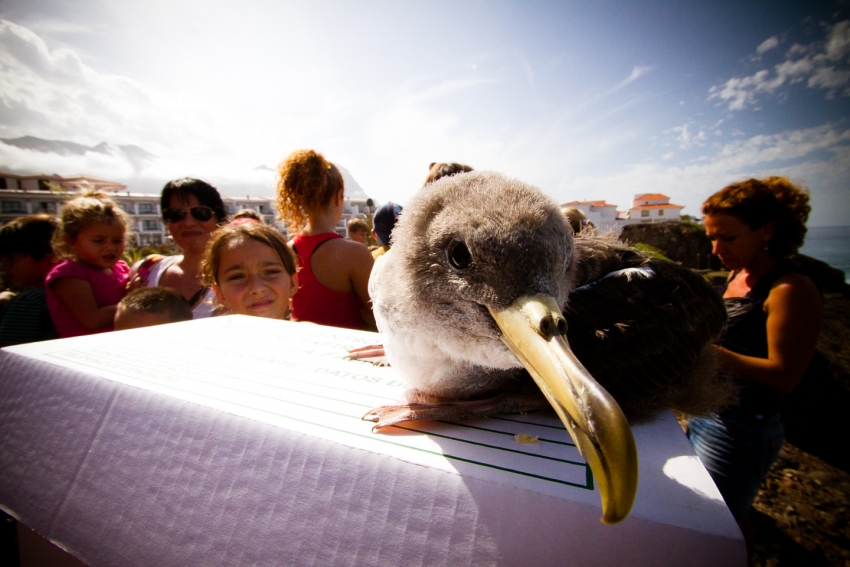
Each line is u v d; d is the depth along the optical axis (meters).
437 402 0.37
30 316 0.98
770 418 0.72
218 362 0.47
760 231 0.73
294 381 0.41
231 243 0.80
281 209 0.98
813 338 0.68
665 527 0.22
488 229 0.34
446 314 0.36
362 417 0.34
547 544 0.24
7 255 1.18
